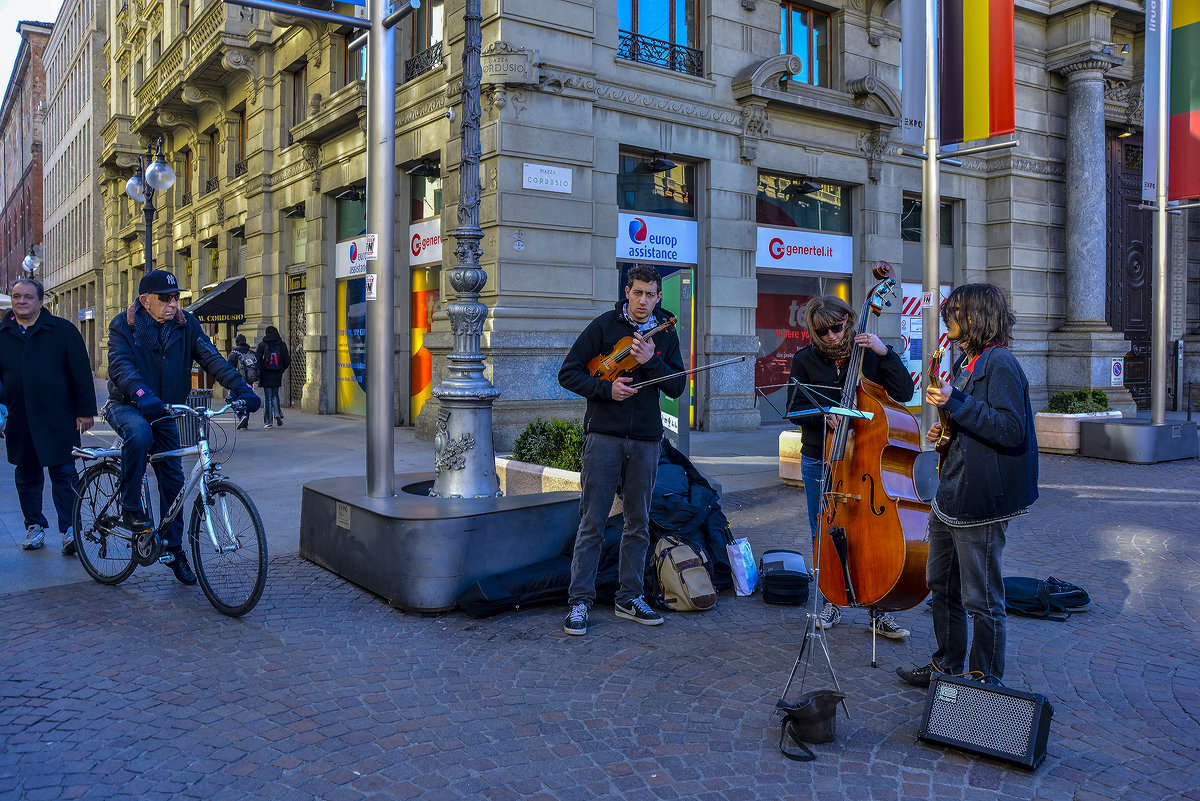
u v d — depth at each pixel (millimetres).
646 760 3115
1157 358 11523
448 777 2977
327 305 16969
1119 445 11281
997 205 17562
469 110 6375
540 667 4043
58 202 48375
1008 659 4152
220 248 21656
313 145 16625
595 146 12359
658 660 4148
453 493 6059
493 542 5016
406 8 5199
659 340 4570
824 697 3215
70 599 5023
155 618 4680
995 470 3230
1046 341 17859
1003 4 9086
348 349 16688
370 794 2861
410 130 13594
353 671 3963
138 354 5133
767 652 4270
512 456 7457
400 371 14289
